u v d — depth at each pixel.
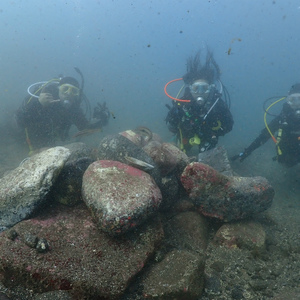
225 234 2.84
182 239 2.73
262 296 2.14
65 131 6.60
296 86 5.54
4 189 2.34
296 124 5.37
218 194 2.89
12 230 2.06
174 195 3.07
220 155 4.33
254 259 2.64
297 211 4.08
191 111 5.33
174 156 3.20
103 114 6.83
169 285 1.94
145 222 2.35
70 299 1.73
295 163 5.62
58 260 1.93
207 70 5.72
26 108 5.98
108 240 2.16
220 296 2.13
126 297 1.93
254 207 2.98
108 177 2.31
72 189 2.54
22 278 1.85
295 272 2.46
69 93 6.09
